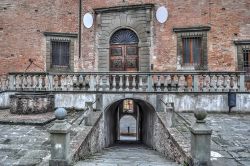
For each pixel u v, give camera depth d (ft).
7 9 68.08
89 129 39.73
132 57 66.28
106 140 55.83
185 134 38.01
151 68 64.13
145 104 58.03
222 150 32.14
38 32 67.41
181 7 63.05
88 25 67.56
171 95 52.60
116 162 30.53
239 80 52.44
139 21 65.00
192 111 52.31
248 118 48.29
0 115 49.16
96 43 67.51
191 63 62.59
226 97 52.08
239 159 29.12
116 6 65.67
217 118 48.03
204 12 61.87
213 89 52.60
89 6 67.82
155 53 64.13
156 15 64.13
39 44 67.21
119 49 67.10
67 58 68.13
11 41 67.82
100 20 67.26
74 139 34.76
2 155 31.58
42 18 67.46
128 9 65.57
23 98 50.21
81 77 57.31
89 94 53.93
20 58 67.51
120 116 98.17
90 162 30.40
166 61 63.52
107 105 53.42
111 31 66.90
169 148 37.73
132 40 66.44
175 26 63.21
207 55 61.46
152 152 47.37
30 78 56.59
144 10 64.59
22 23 67.77
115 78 53.67
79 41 67.92
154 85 53.36
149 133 58.90
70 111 53.98
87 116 42.52
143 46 64.75
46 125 43.45
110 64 67.41
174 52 63.16
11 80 56.95
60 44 68.13
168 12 63.67
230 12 60.90
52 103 53.57
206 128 26.53
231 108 52.03
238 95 52.06
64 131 27.37
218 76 52.47
